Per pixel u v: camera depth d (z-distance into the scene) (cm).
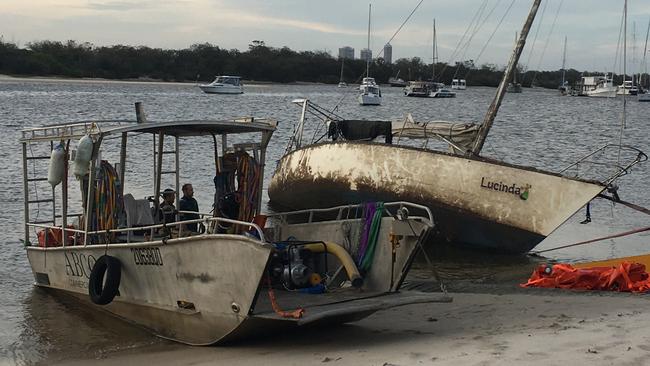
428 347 822
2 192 2197
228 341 897
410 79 13900
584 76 15688
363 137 1839
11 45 14788
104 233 1032
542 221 1494
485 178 1534
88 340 981
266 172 2772
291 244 984
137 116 1138
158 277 941
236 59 16800
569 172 2905
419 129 1792
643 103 11069
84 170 1034
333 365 777
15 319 1087
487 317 978
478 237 1561
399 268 941
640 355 723
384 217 963
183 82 16162
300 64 17225
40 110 6162
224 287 851
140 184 2317
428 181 1587
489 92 15800
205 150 3038
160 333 977
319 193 1808
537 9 1711
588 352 740
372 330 954
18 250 1547
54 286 1189
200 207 2019
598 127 5734
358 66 15962
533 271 1359
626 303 1012
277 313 834
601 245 1664
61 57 15475
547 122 6231
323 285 971
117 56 15925
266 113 6712
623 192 2409
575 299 1062
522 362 722
